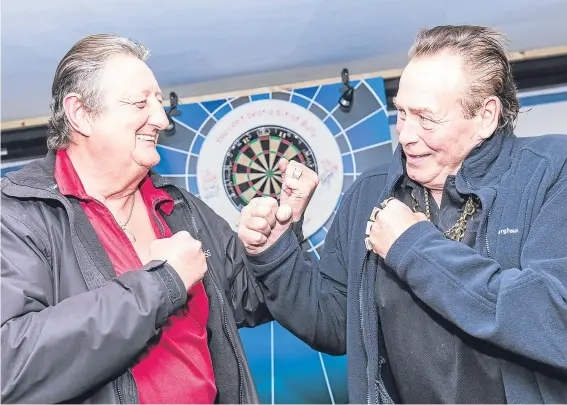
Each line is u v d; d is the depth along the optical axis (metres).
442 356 1.21
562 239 1.12
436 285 1.12
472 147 1.25
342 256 1.43
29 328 1.01
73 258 1.16
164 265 1.10
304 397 2.10
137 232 1.32
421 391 1.23
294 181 1.39
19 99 2.19
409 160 1.27
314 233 2.17
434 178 1.29
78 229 1.18
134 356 1.05
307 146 2.22
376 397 1.24
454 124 1.21
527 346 1.05
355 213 1.40
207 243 1.40
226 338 1.31
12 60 1.91
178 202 1.41
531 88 2.26
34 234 1.13
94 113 1.21
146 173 1.32
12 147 2.36
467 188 1.24
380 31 2.00
